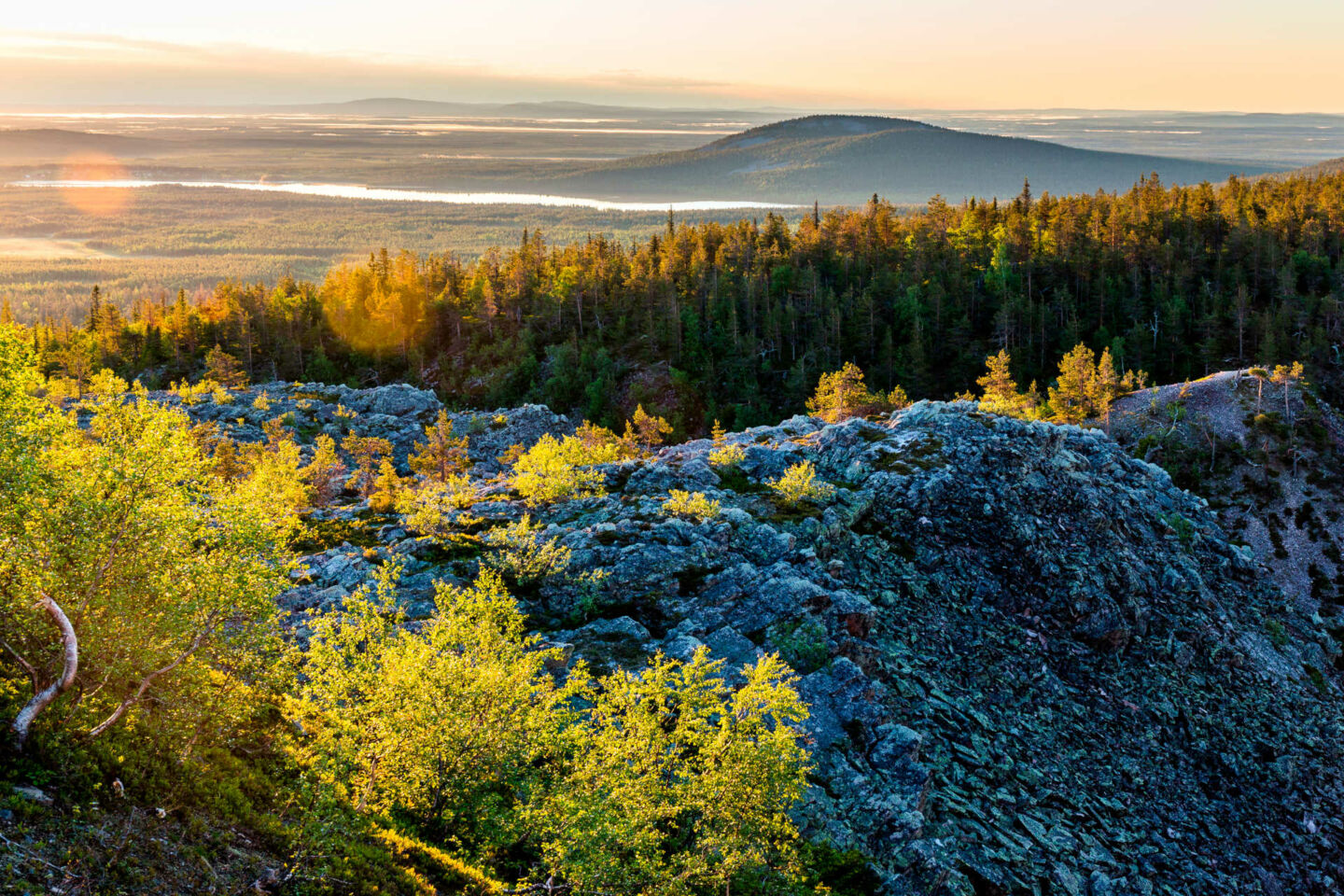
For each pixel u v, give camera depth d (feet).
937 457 229.66
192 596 88.43
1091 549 219.00
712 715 115.65
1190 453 438.40
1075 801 154.10
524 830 100.37
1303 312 548.31
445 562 178.09
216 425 379.76
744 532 189.88
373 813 99.66
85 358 536.83
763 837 101.60
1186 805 167.84
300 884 81.41
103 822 75.00
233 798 89.92
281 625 151.23
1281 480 415.44
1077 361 480.64
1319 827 173.88
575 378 577.84
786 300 653.71
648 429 387.75
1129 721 180.86
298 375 627.46
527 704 107.24
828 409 426.10
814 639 153.99
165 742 89.86
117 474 85.66
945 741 150.61
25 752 77.00
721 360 594.24
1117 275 638.53
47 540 82.23
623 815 97.25
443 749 99.45
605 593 167.63
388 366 650.02
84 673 85.71
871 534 207.41
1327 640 241.35
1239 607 238.68
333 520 217.15
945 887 117.60
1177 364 567.59
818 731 137.59
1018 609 196.54
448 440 348.79
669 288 635.25
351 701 104.99
